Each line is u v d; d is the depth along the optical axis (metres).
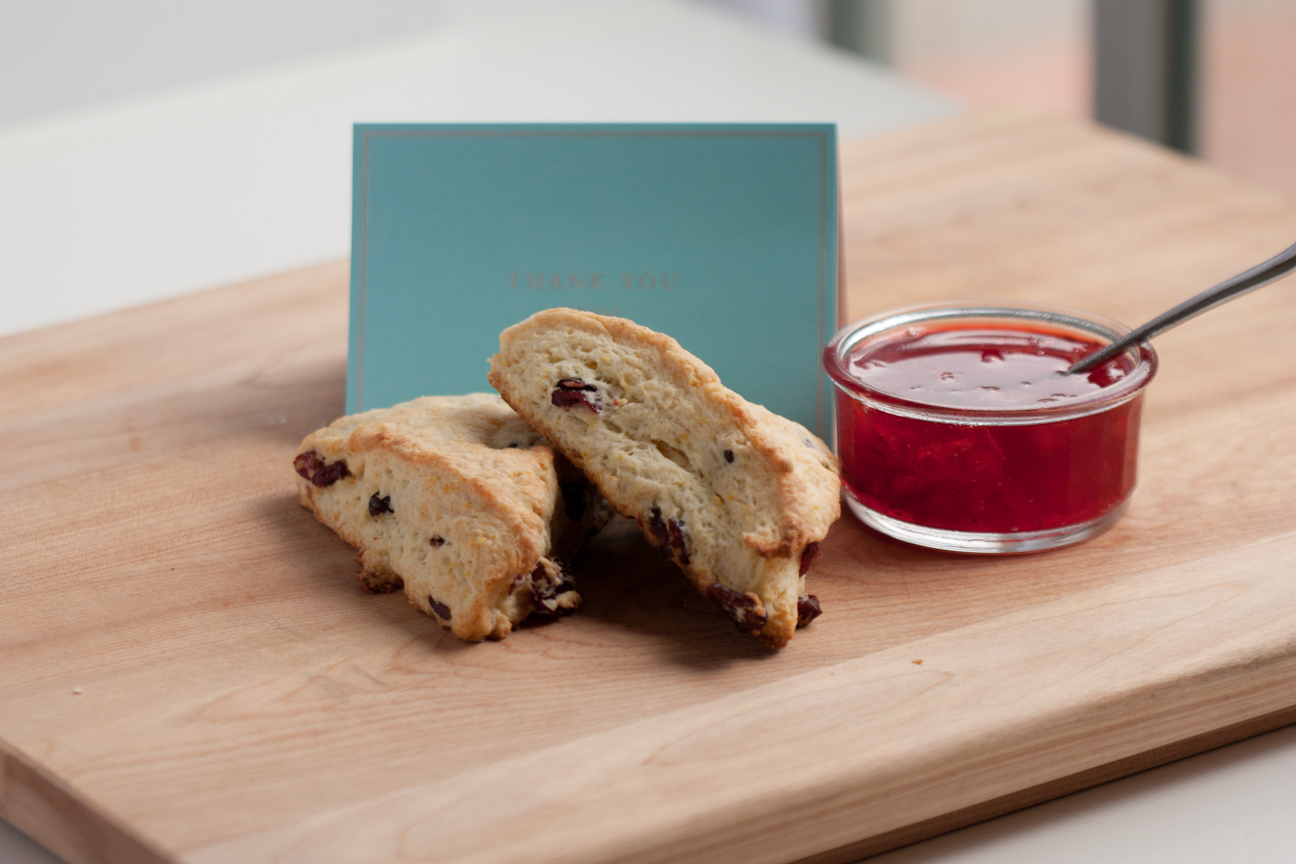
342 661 0.82
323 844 0.77
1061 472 0.85
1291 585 0.84
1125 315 0.98
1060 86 1.55
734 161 0.91
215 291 1.02
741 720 0.80
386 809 0.78
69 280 1.07
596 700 0.81
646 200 0.91
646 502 0.84
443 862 0.77
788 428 0.86
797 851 0.78
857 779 0.78
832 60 1.36
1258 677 0.81
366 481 0.85
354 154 0.91
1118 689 0.80
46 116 1.27
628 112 1.20
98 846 0.78
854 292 1.00
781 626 0.82
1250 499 0.87
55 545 0.87
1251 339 0.96
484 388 0.91
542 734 0.80
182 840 0.77
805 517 0.82
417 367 0.91
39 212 1.14
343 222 1.12
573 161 0.91
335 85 1.32
